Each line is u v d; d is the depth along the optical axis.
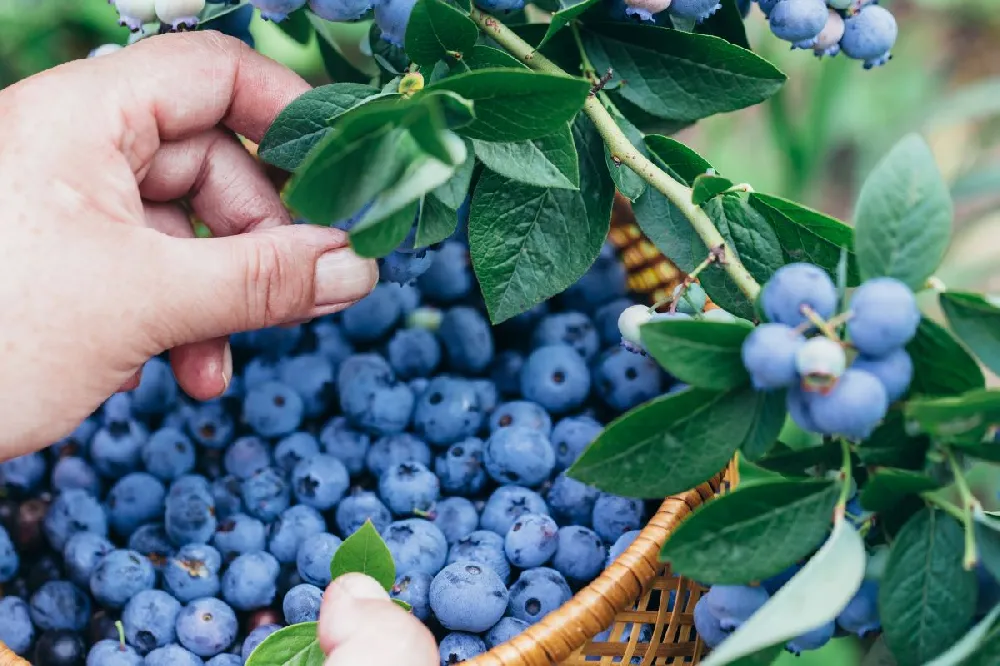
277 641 0.44
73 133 0.47
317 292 0.48
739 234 0.46
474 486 0.53
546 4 0.49
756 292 0.43
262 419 0.54
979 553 0.40
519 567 0.50
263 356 0.56
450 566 0.49
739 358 0.40
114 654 0.50
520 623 0.49
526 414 0.54
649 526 0.46
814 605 0.38
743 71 0.47
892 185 0.40
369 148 0.39
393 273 0.48
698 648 0.48
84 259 0.46
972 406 0.38
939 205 0.40
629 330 0.45
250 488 0.53
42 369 0.46
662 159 0.47
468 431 0.54
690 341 0.40
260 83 0.50
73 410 0.47
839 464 0.42
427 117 0.39
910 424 0.40
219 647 0.50
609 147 0.45
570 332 0.55
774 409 0.40
